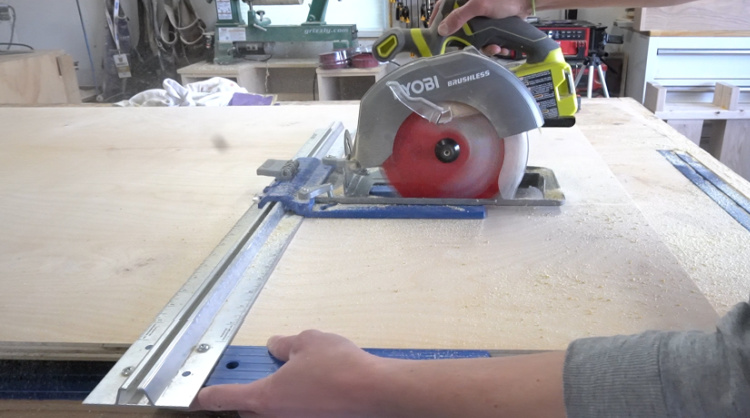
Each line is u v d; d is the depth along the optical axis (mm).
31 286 808
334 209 1001
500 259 837
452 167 1001
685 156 1287
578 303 722
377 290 768
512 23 1018
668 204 1020
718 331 432
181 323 681
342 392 537
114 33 3270
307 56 3424
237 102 2094
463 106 968
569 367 467
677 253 838
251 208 1019
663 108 2523
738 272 781
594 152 1296
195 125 1598
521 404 472
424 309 722
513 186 1016
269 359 641
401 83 961
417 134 989
